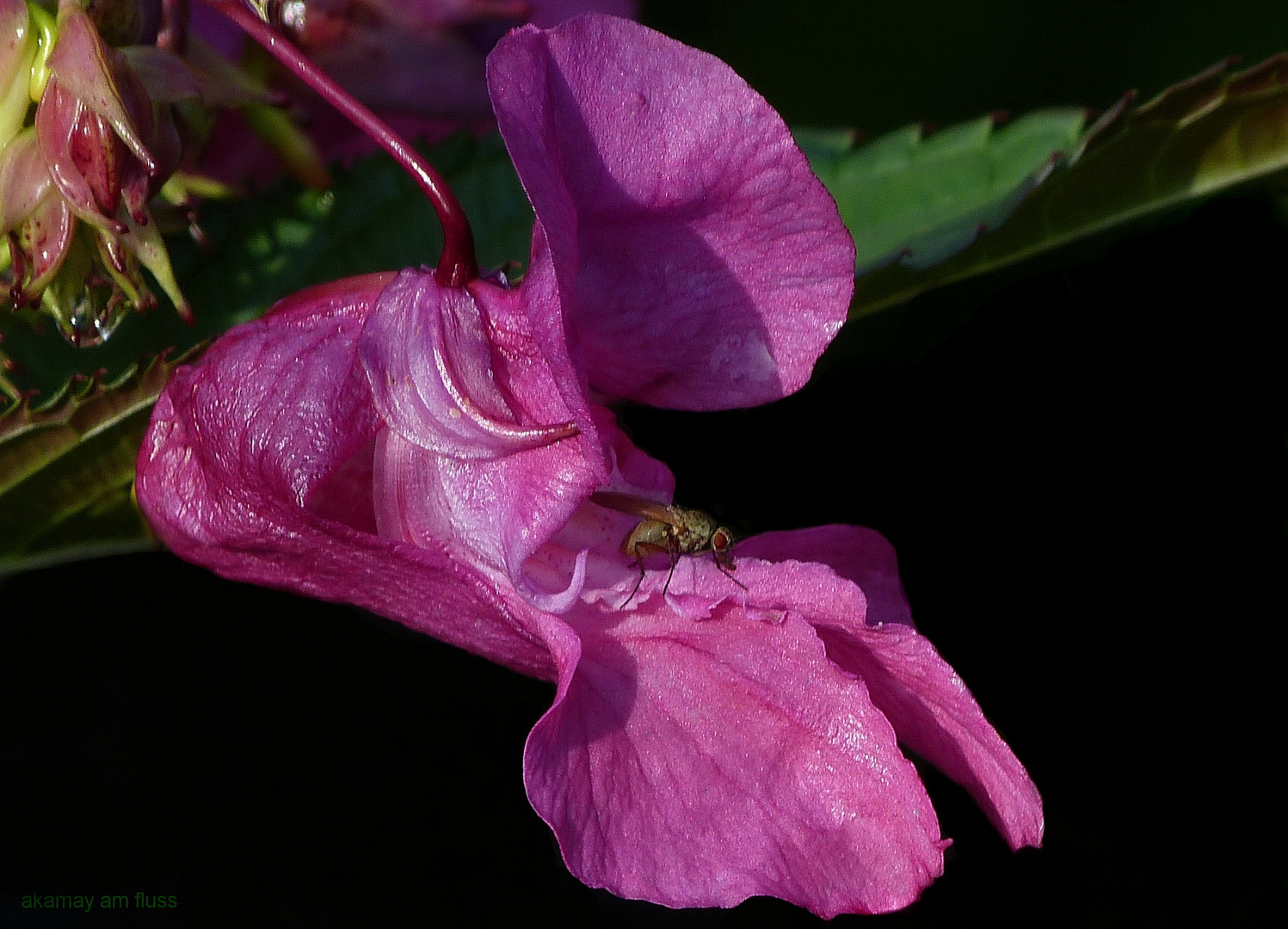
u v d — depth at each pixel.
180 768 0.21
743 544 0.21
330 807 0.21
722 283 0.20
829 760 0.19
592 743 0.19
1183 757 0.21
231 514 0.20
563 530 0.20
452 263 0.20
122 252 0.20
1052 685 0.21
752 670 0.20
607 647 0.20
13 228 0.20
